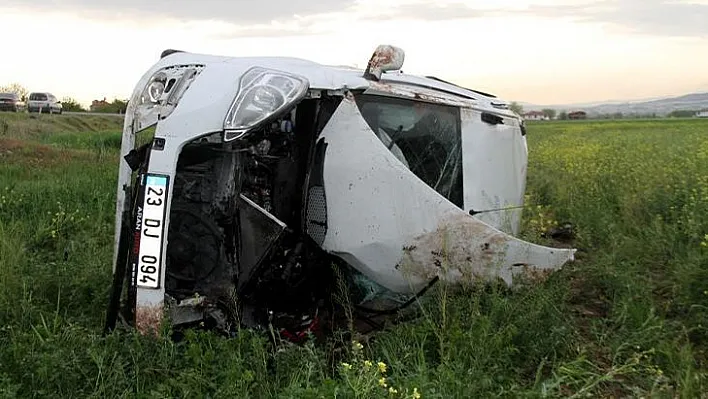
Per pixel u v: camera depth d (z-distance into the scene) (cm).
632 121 6881
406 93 545
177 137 436
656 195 925
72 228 795
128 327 430
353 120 497
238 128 432
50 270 586
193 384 381
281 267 496
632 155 1360
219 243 463
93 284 557
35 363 390
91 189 1034
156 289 420
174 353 408
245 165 484
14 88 5531
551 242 870
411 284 518
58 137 2630
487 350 446
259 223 466
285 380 412
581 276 689
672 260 664
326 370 439
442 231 507
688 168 1033
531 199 1114
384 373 428
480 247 518
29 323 483
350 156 494
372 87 525
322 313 539
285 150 507
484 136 588
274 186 506
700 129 2994
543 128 4659
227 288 460
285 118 507
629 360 453
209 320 455
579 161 1358
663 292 628
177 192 466
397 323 538
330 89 493
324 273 521
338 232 492
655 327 494
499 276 529
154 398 361
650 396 425
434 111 563
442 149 562
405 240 501
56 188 1012
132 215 438
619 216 888
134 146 518
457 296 530
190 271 466
